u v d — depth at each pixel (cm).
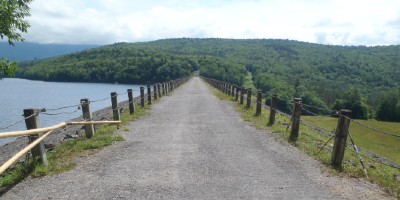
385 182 651
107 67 13938
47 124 2533
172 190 582
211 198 549
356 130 4403
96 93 7394
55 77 14438
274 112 1290
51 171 676
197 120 1395
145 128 1187
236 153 845
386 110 7600
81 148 855
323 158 796
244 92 2086
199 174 671
